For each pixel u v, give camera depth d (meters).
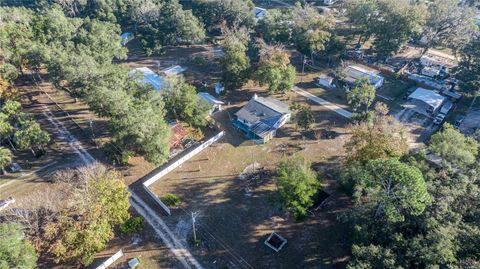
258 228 53.19
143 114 59.09
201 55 106.25
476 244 38.78
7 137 63.00
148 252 49.69
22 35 81.75
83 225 44.69
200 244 50.75
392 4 96.31
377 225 43.88
